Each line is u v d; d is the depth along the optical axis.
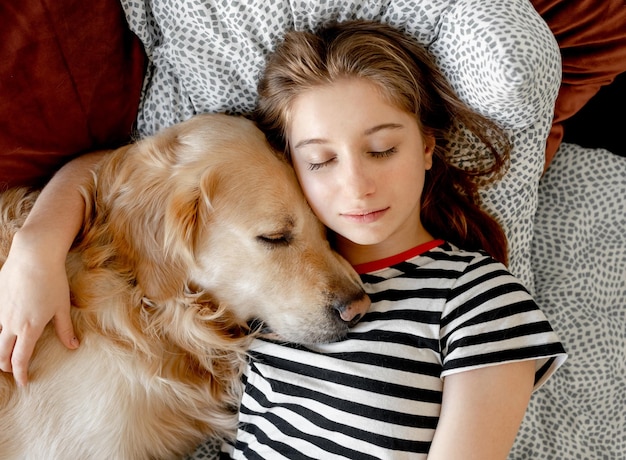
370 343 1.19
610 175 1.58
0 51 1.25
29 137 1.33
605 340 1.51
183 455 1.43
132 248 1.29
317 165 1.18
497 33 1.10
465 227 1.37
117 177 1.31
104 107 1.38
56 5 1.26
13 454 1.24
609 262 1.56
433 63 1.22
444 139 1.33
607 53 1.48
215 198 1.24
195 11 1.28
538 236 1.57
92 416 1.24
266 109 1.28
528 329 1.11
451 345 1.13
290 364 1.27
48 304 1.18
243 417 1.32
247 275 1.26
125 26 1.36
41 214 1.25
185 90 1.39
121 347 1.29
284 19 1.26
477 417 1.09
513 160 1.35
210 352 1.36
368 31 1.18
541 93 1.17
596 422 1.50
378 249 1.29
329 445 1.18
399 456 1.14
